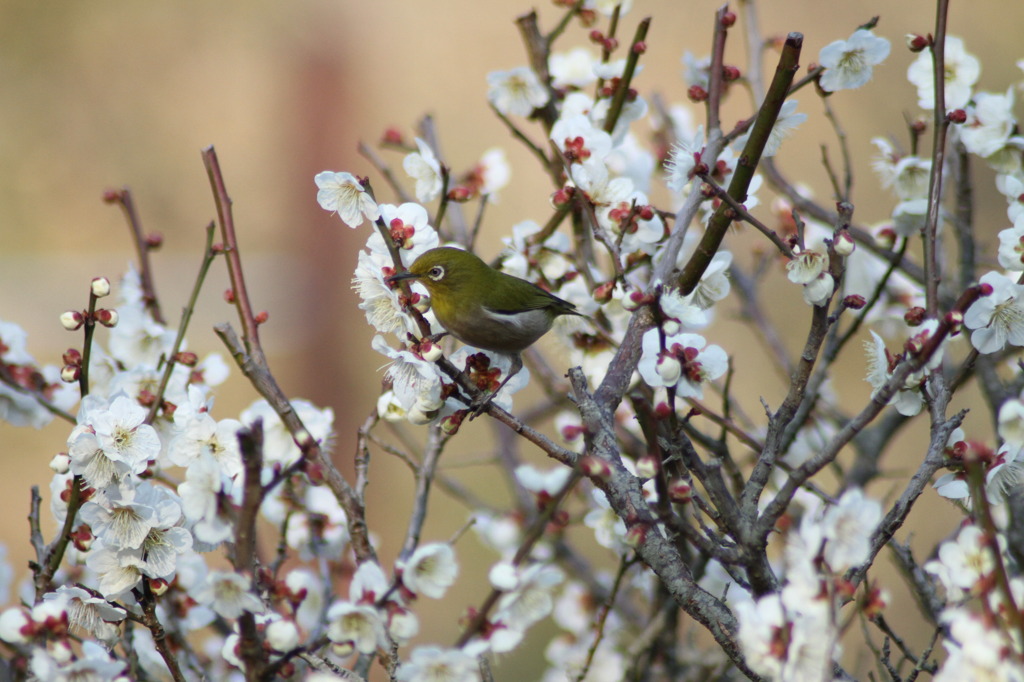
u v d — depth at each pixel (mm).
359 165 10031
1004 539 4754
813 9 9789
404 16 11141
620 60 4934
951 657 4707
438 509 7164
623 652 4984
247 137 10305
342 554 4922
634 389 4891
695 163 4801
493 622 4738
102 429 4781
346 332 8273
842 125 9031
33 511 4820
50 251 9469
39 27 11469
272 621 4762
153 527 4781
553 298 4902
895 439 6562
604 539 4844
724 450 4871
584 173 4863
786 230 5012
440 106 10578
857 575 4746
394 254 4797
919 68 4898
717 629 4742
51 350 8078
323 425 4871
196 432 4801
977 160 7152
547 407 5078
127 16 11609
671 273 4812
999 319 4785
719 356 4773
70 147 10336
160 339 4887
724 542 4797
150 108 10750
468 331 4895
